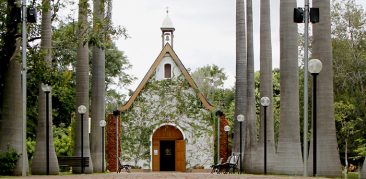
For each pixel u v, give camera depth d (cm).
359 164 4166
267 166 3069
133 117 4997
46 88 2606
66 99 4819
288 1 2562
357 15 4150
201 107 5019
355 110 4031
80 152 3297
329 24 2283
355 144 4141
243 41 3947
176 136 5031
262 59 3209
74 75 4947
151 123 4994
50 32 2716
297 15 2170
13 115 2541
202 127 4997
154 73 5047
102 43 2772
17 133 2544
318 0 2288
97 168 3675
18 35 2497
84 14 2727
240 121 3578
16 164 2494
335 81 4112
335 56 4128
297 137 2511
